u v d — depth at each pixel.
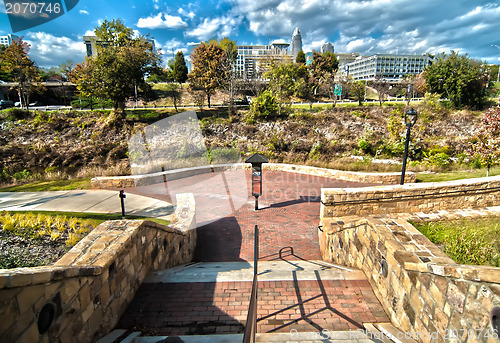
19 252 4.51
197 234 7.35
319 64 52.69
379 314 3.24
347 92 40.47
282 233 7.41
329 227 5.82
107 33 24.14
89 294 2.47
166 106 33.91
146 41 24.02
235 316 3.11
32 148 17.44
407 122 7.21
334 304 3.41
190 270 4.39
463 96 27.39
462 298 2.08
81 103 32.31
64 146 18.08
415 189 6.59
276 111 24.78
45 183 11.54
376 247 3.64
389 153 17.86
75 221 5.98
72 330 2.21
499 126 10.76
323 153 18.48
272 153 18.12
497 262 3.31
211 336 2.62
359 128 21.94
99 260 2.74
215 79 29.86
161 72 25.39
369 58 110.00
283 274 4.21
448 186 6.55
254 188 8.89
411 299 2.73
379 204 6.71
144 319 3.06
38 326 1.81
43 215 6.34
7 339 1.56
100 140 18.83
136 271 3.60
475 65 27.41
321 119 23.81
